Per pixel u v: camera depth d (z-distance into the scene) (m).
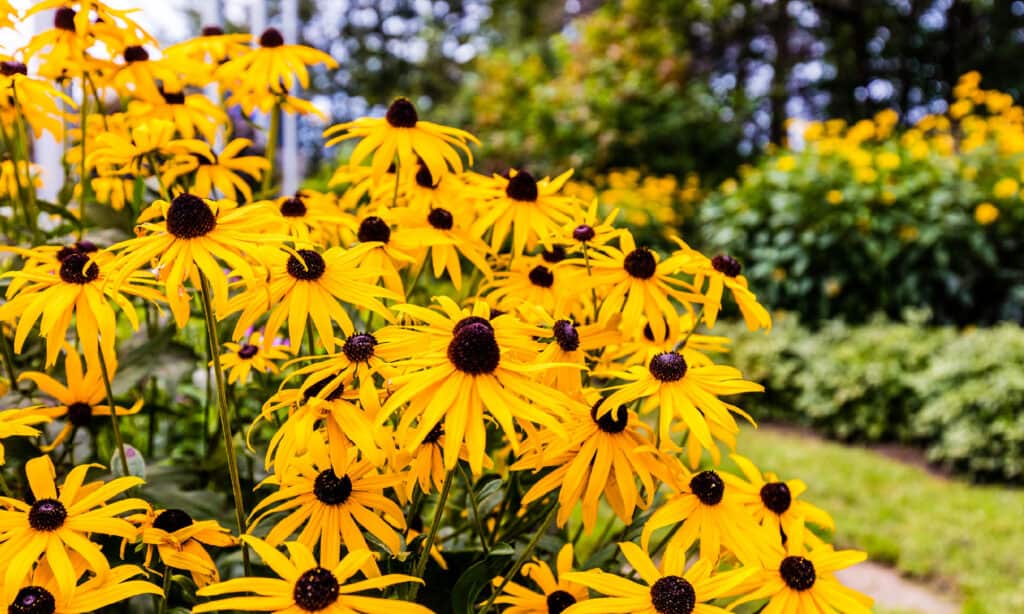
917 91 4.94
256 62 0.70
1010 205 2.14
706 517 0.43
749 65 5.00
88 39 0.65
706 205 2.61
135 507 0.41
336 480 0.41
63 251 0.51
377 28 7.11
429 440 0.42
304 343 0.60
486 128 3.37
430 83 6.54
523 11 5.46
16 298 0.43
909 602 1.15
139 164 0.63
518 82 3.45
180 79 0.71
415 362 0.39
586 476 0.43
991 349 1.79
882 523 1.37
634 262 0.51
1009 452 1.60
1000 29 4.85
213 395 0.69
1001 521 1.38
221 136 0.96
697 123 3.29
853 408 1.91
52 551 0.37
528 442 0.43
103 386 0.54
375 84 6.68
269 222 0.43
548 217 0.56
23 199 0.65
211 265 0.39
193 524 0.42
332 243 0.65
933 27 4.96
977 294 2.17
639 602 0.39
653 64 3.39
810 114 5.09
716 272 0.54
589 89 3.14
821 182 2.22
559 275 0.55
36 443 0.55
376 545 0.44
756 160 3.38
